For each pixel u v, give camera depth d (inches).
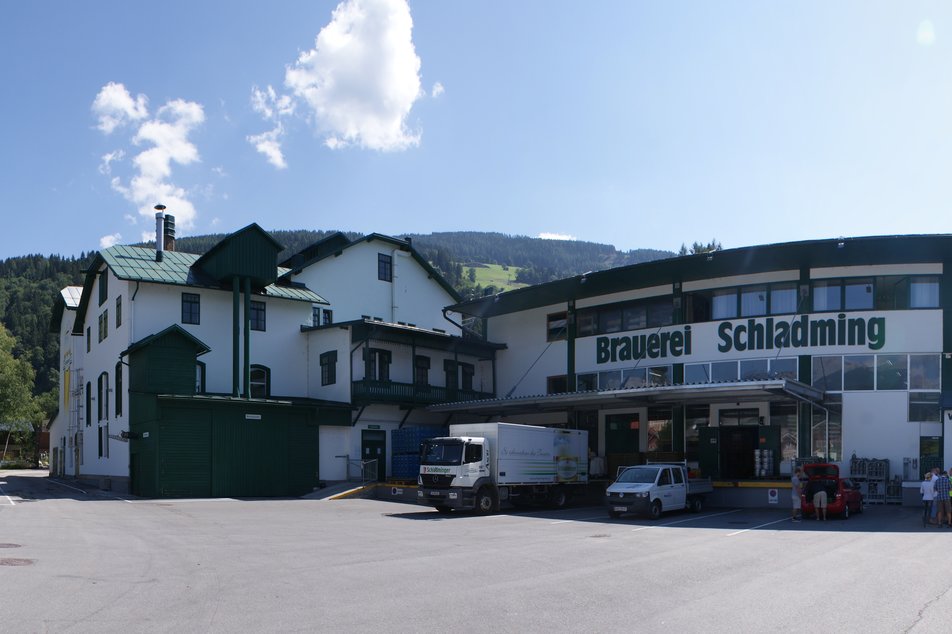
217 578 447.5
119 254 1437.0
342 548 610.9
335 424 1408.7
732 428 1282.0
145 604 366.0
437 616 352.5
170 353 1236.5
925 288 1184.8
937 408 1146.0
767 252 1177.4
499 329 1696.6
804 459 1165.1
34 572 442.9
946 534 761.0
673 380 1349.7
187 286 1386.6
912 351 1167.6
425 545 641.6
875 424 1171.3
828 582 459.2
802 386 1082.1
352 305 1798.7
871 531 792.9
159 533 692.7
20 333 4891.7
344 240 1803.6
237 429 1272.1
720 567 519.2
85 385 1711.4
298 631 319.3
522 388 1624.0
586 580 458.9
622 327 1456.7
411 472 1395.2
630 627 336.2
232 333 1453.0
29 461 3265.3
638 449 1402.6
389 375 1535.4
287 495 1325.0
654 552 601.6
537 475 1130.7
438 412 1589.6
